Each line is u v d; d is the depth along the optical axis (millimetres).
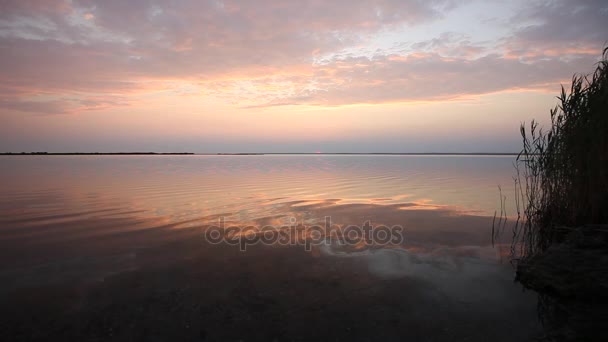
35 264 4051
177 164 34469
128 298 3162
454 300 3107
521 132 5281
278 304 3066
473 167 26750
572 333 2498
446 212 7367
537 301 3057
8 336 2529
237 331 2629
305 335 2574
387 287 3412
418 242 5031
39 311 2906
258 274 3783
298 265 4074
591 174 4164
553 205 4805
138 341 2494
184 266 4023
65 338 2518
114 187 12219
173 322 2752
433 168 25547
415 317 2812
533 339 2455
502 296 3176
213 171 22359
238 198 9594
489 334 2537
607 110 3979
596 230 3531
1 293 3244
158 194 10383
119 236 5367
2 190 11062
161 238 5262
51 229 5801
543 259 3510
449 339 2488
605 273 2990
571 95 4465
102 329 2641
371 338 2527
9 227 5926
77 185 12758
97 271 3834
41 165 29141
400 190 11406
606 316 2674
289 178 16656
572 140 4426
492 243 4941
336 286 3451
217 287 3426
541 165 5066
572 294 3053
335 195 10234
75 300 3111
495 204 8406
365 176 17859
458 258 4281
